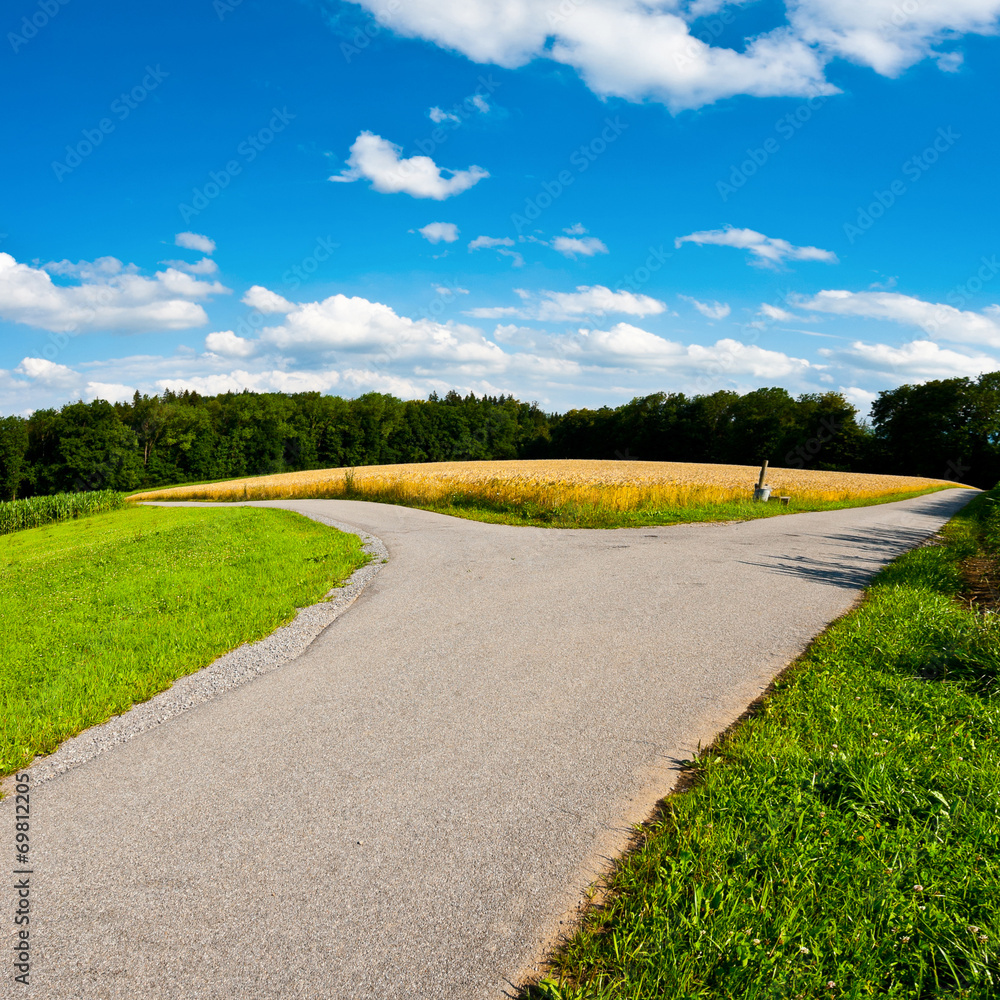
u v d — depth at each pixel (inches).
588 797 127.0
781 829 108.7
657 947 84.9
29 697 195.8
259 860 109.4
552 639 233.3
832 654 202.5
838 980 79.4
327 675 205.5
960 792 117.6
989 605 271.0
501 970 84.9
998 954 80.8
